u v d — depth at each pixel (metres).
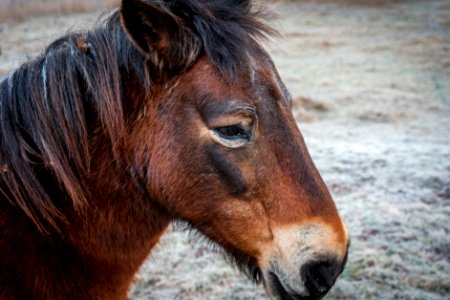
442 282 3.39
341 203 4.43
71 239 2.56
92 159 2.56
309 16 15.45
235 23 2.55
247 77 2.51
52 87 2.54
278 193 2.51
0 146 2.55
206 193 2.54
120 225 2.59
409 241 3.85
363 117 7.64
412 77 9.80
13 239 2.53
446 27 13.59
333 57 11.30
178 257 3.74
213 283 3.46
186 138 2.52
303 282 2.52
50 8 13.07
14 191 2.53
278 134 2.51
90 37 2.58
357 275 3.48
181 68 2.51
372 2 17.00
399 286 3.37
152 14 2.47
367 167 5.23
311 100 8.25
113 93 2.53
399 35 13.09
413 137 6.61
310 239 2.51
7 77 2.59
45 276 2.54
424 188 4.73
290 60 11.10
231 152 2.51
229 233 2.56
